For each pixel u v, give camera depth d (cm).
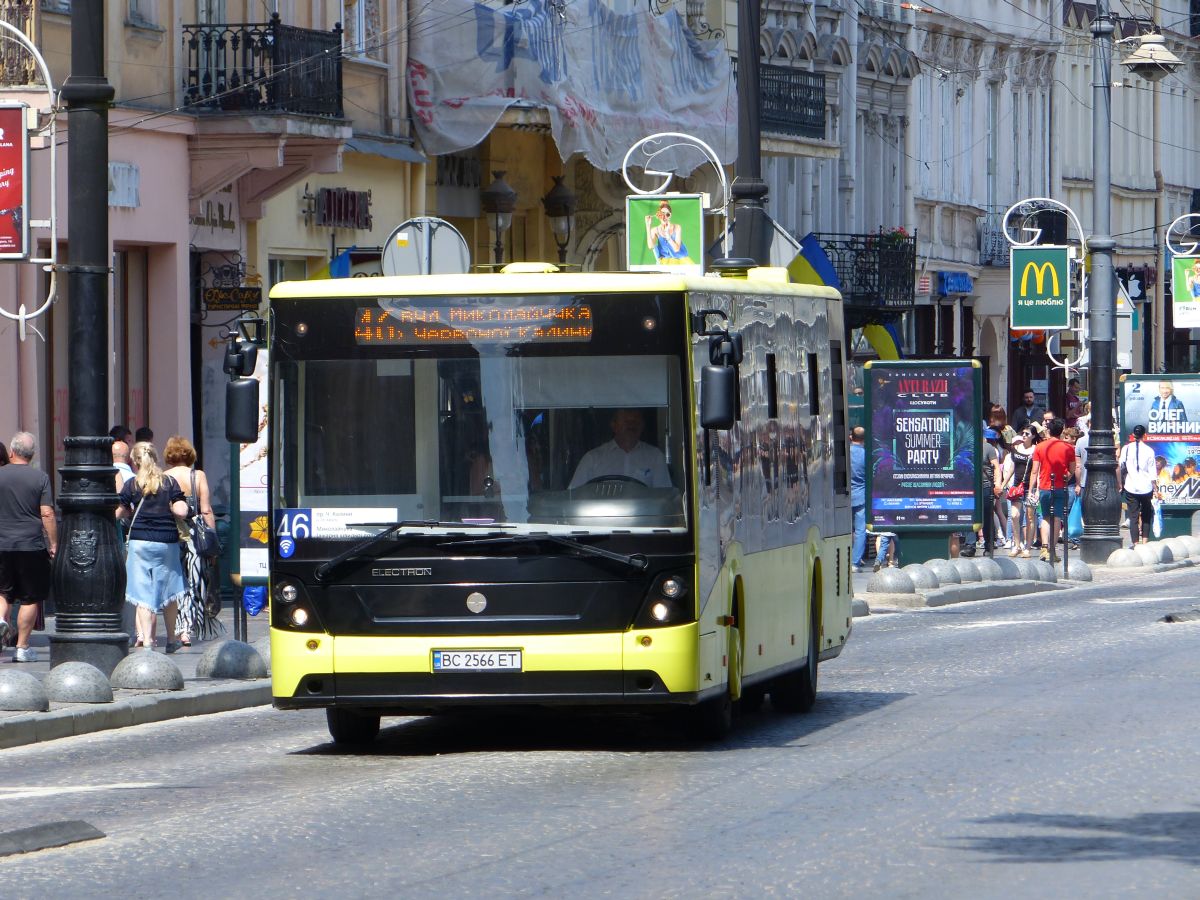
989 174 15325
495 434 3525
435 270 5597
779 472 4069
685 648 3475
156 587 5191
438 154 8650
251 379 3581
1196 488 9819
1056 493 8531
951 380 7581
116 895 2388
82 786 3288
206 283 7375
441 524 3500
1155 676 4641
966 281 14575
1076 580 8350
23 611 5069
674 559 3481
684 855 2583
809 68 12300
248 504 5284
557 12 8625
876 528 7669
